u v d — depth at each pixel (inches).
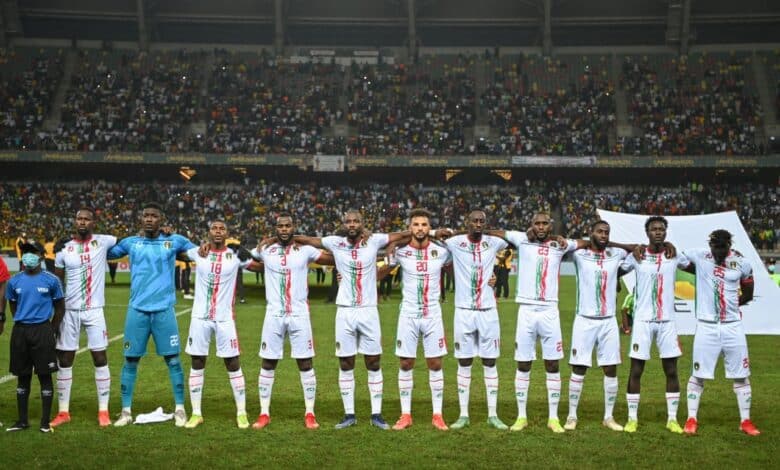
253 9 2026.3
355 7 2033.7
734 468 256.5
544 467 256.7
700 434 301.9
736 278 308.0
